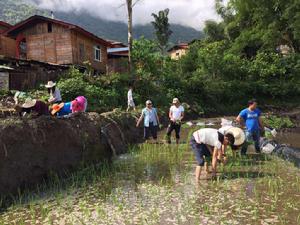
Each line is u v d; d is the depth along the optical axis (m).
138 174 10.41
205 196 8.26
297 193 8.38
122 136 14.87
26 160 9.14
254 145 12.74
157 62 37.34
